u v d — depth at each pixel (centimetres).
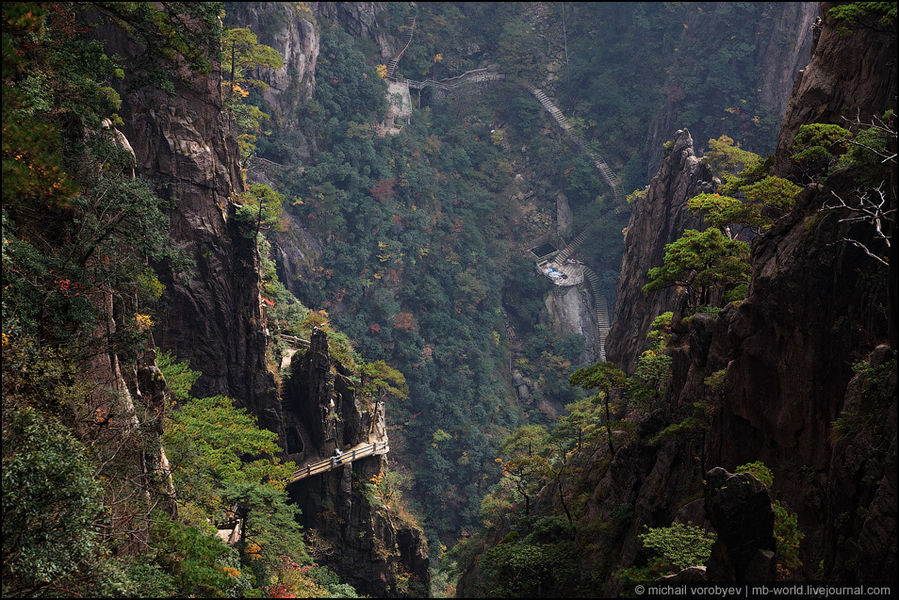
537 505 7288
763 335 3919
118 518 2631
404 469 12288
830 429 3600
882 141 3769
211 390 6850
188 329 6725
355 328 12925
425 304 14300
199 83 6588
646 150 16675
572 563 4844
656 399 5466
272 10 12644
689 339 5019
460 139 17062
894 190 2848
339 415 7550
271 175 12656
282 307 8512
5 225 2817
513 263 16038
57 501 2217
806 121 5656
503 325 15300
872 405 3095
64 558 2172
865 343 3566
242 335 6956
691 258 5122
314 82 13675
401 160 14788
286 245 12262
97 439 2897
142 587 2464
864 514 2934
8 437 2259
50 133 2264
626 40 17888
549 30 18688
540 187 17300
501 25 18625
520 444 9262
